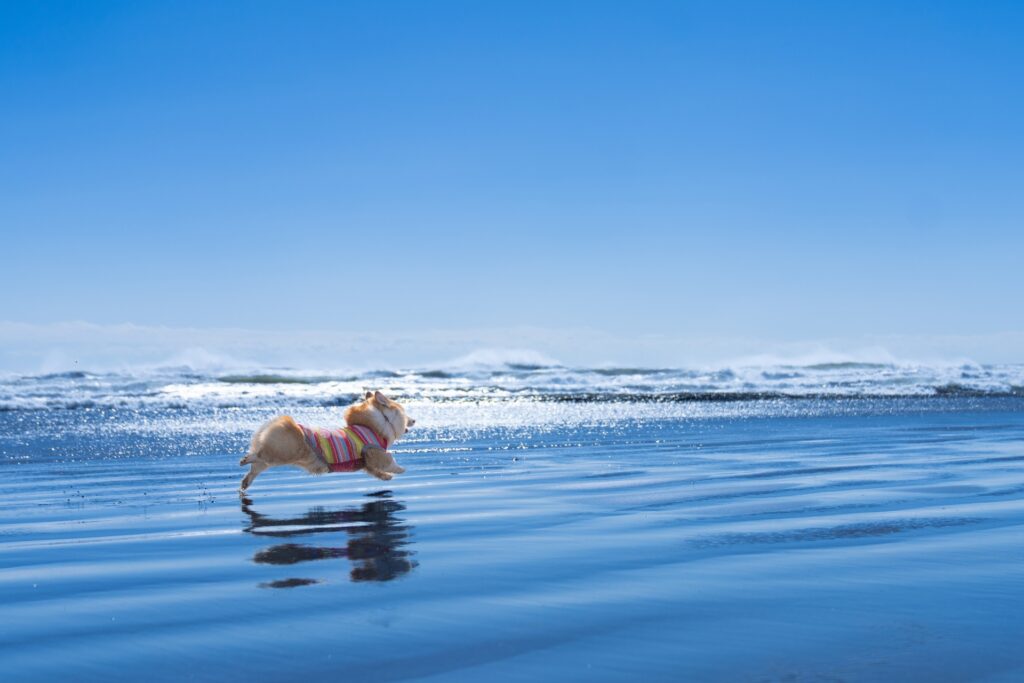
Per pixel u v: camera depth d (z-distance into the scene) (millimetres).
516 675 2918
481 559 4789
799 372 36750
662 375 36188
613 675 2908
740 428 15664
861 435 13977
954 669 2934
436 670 2977
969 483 7957
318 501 7266
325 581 4297
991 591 3953
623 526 5852
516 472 9289
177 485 8484
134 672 2988
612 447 12141
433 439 13492
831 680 2846
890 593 3928
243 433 15078
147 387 29078
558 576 4352
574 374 36750
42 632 3455
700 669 2961
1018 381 33469
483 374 36125
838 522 5898
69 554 5078
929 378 34844
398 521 6172
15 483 8688
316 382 33969
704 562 4641
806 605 3742
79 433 15039
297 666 3029
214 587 4191
